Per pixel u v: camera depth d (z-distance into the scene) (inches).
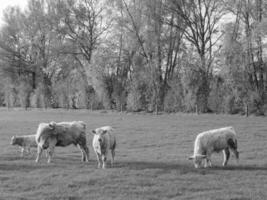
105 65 2150.6
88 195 483.8
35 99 2544.3
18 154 810.8
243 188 514.3
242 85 1636.3
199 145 660.7
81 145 734.5
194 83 1752.0
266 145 870.4
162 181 551.8
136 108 1945.1
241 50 1660.9
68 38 2603.3
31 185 534.3
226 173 601.9
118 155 797.2
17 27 2837.1
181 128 1160.2
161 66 2063.2
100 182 547.8
